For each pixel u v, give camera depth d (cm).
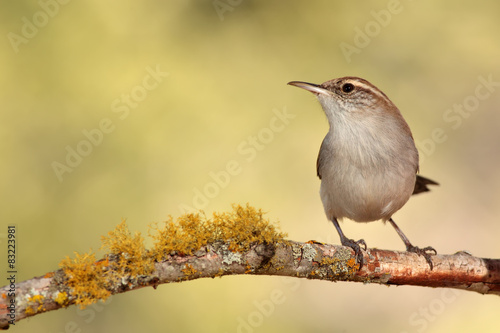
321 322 1245
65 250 990
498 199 1391
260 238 612
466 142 1424
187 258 586
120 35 1114
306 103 1173
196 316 1015
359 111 856
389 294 1320
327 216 930
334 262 665
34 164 1032
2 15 1059
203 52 1154
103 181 1045
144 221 1031
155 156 1079
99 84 1082
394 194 859
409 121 1226
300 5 1188
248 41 1173
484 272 733
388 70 1209
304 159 1176
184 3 1161
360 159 846
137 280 564
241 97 1148
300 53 1180
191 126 1112
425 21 1219
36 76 1060
